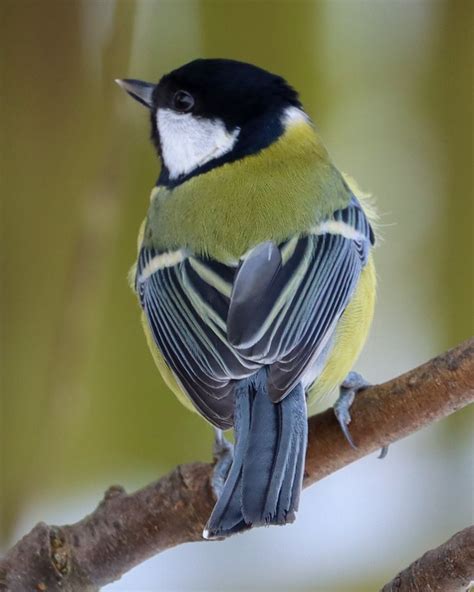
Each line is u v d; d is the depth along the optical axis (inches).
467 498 418.6
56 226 417.7
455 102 453.4
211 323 301.0
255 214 323.9
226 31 438.0
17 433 400.8
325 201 334.0
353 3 452.1
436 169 456.4
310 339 300.0
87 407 426.9
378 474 427.2
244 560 406.3
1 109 419.2
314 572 401.7
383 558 404.5
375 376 452.4
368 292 335.0
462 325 452.1
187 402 329.4
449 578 248.5
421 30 455.5
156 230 335.6
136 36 396.2
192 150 353.1
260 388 282.8
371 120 456.4
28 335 415.2
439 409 285.1
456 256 454.0
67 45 416.8
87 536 289.4
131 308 433.4
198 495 288.4
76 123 416.5
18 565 279.9
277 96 358.0
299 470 264.8
